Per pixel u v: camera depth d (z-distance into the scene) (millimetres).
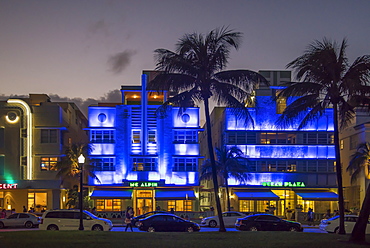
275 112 67188
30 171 61375
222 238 25406
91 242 22156
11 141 61562
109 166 66438
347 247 21812
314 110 37406
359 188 62000
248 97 35656
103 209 64500
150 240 23703
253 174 66125
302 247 21609
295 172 66438
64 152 63375
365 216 24438
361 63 34250
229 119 66750
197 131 67562
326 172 66812
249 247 21438
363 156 58375
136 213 65062
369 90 34062
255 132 66750
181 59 34312
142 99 67312
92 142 66688
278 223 40906
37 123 62062
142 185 64938
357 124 65500
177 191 65375
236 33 34438
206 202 79312
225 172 61375
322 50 33969
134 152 66750
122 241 22938
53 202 61469
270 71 69438
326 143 67312
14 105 61938
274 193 65375
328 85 35875
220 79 34938
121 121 67250
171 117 67312
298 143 67000
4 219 45875
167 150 66812
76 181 69500
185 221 39156
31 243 21281
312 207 65938
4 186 60250
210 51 34625
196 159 67312
